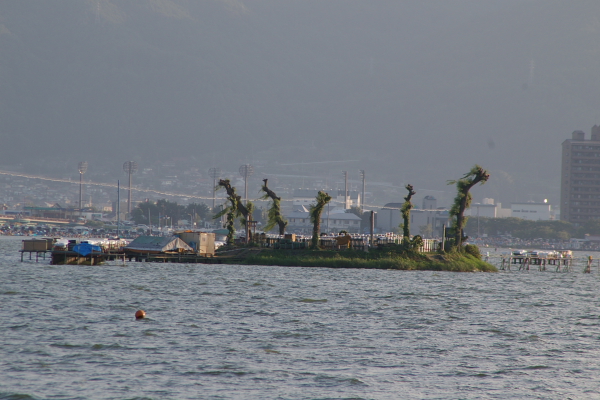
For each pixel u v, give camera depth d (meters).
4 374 165.25
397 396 156.88
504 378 174.75
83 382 160.62
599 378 176.62
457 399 155.88
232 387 159.75
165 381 163.00
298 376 170.50
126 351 191.62
